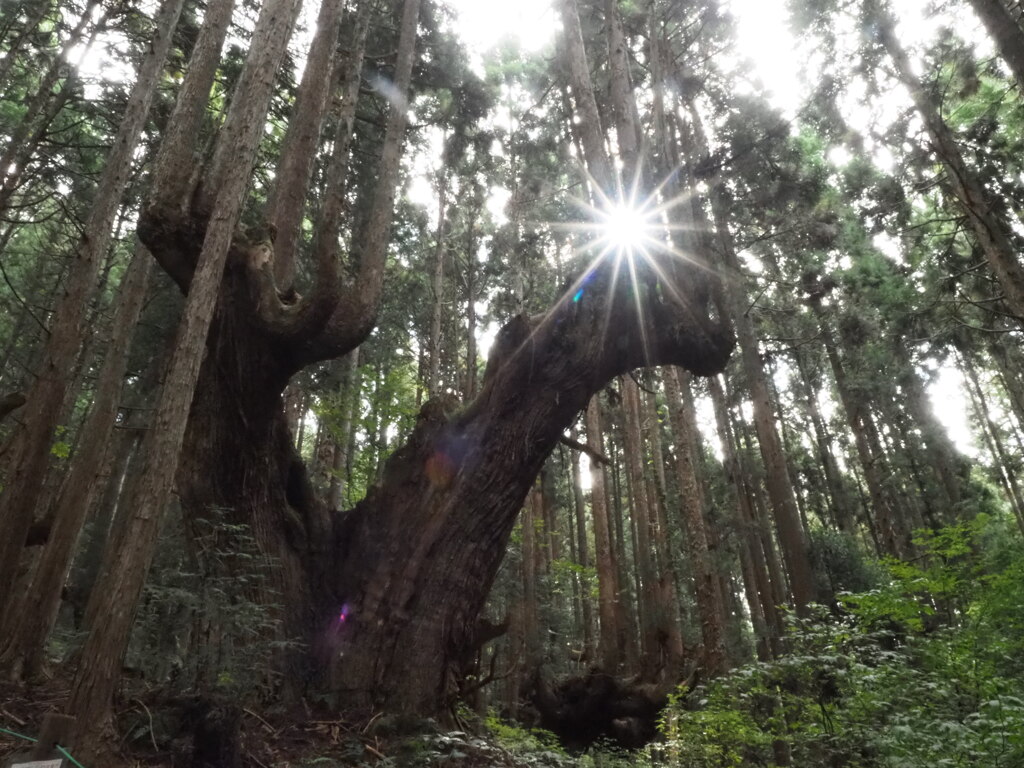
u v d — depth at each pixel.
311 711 5.98
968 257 12.23
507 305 18.75
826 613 7.50
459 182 18.28
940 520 20.05
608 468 28.69
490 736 7.97
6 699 5.85
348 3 11.51
